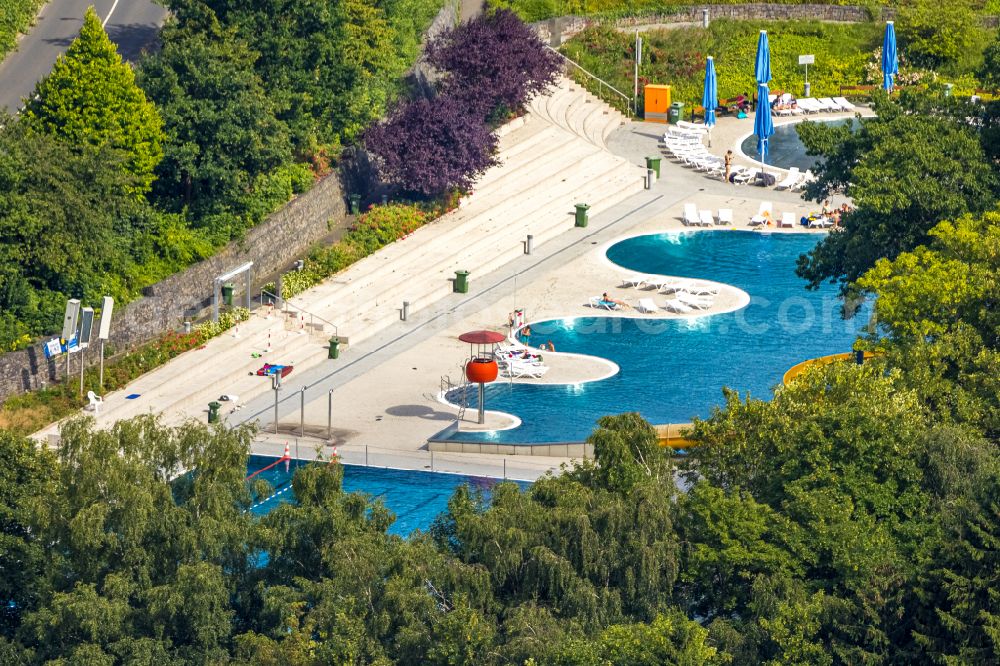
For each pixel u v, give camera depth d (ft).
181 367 533.14
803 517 352.69
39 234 515.50
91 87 546.26
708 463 388.16
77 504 353.10
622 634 313.12
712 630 329.52
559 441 491.72
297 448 489.26
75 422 363.15
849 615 329.31
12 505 367.45
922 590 327.67
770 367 545.44
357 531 355.15
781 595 334.65
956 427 384.06
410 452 488.02
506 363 544.62
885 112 540.52
